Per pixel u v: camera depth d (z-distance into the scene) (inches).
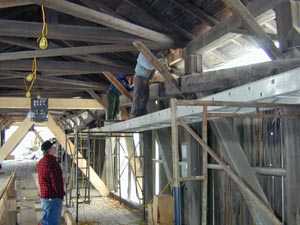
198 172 250.4
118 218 327.9
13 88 397.1
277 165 175.8
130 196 404.8
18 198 399.9
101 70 287.4
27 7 220.4
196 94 203.0
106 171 487.8
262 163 185.6
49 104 390.0
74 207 375.6
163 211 262.1
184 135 272.1
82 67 283.9
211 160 231.9
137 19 232.2
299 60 130.0
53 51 231.5
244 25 167.6
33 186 509.4
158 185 326.0
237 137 198.7
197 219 248.7
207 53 231.0
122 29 199.2
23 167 866.1
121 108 359.6
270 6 155.4
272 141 179.8
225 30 185.3
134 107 248.2
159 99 259.9
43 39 170.2
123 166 434.9
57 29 196.1
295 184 155.5
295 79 96.3
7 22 186.4
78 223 308.5
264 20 169.5
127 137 392.8
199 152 250.1
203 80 187.5
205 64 242.5
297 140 153.6
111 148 476.7
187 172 258.8
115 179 449.1
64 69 279.6
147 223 307.6
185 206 265.4
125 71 293.1
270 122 181.2
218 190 228.8
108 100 371.9
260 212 172.7
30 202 375.6
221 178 225.3
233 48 217.2
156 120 196.1
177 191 133.7
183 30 226.7
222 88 173.6
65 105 394.0
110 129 312.2
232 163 194.7
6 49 273.4
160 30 230.2
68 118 653.3
